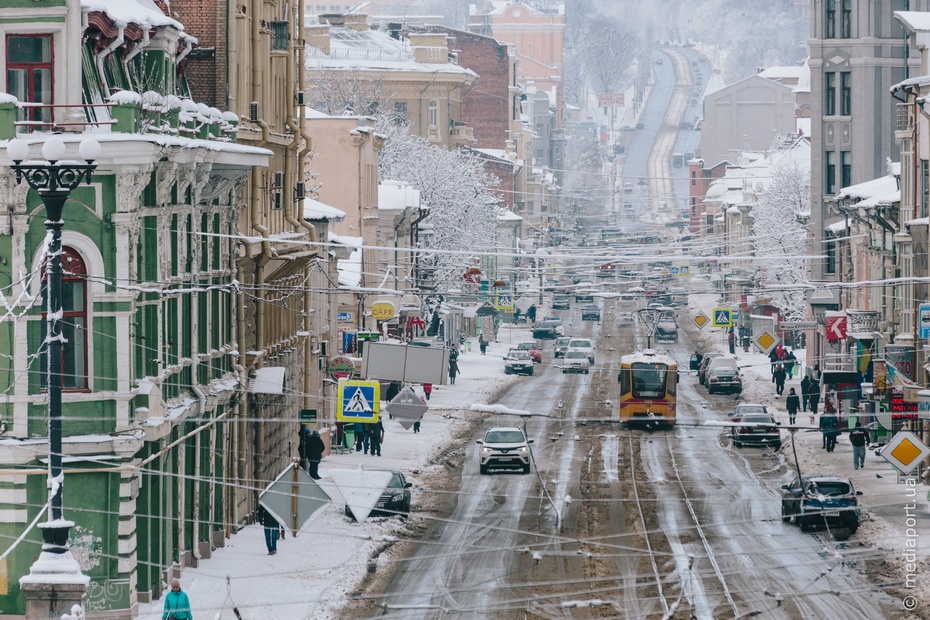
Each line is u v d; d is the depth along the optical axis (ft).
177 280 283.38
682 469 446.19
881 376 505.66
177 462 290.35
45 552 191.83
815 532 337.93
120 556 252.62
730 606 266.57
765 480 422.00
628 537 333.62
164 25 287.89
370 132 625.82
